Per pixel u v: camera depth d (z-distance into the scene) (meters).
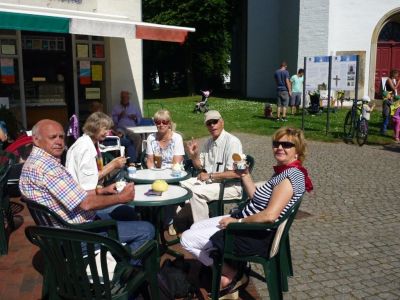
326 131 12.75
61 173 3.31
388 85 12.43
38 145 3.35
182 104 23.91
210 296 3.81
